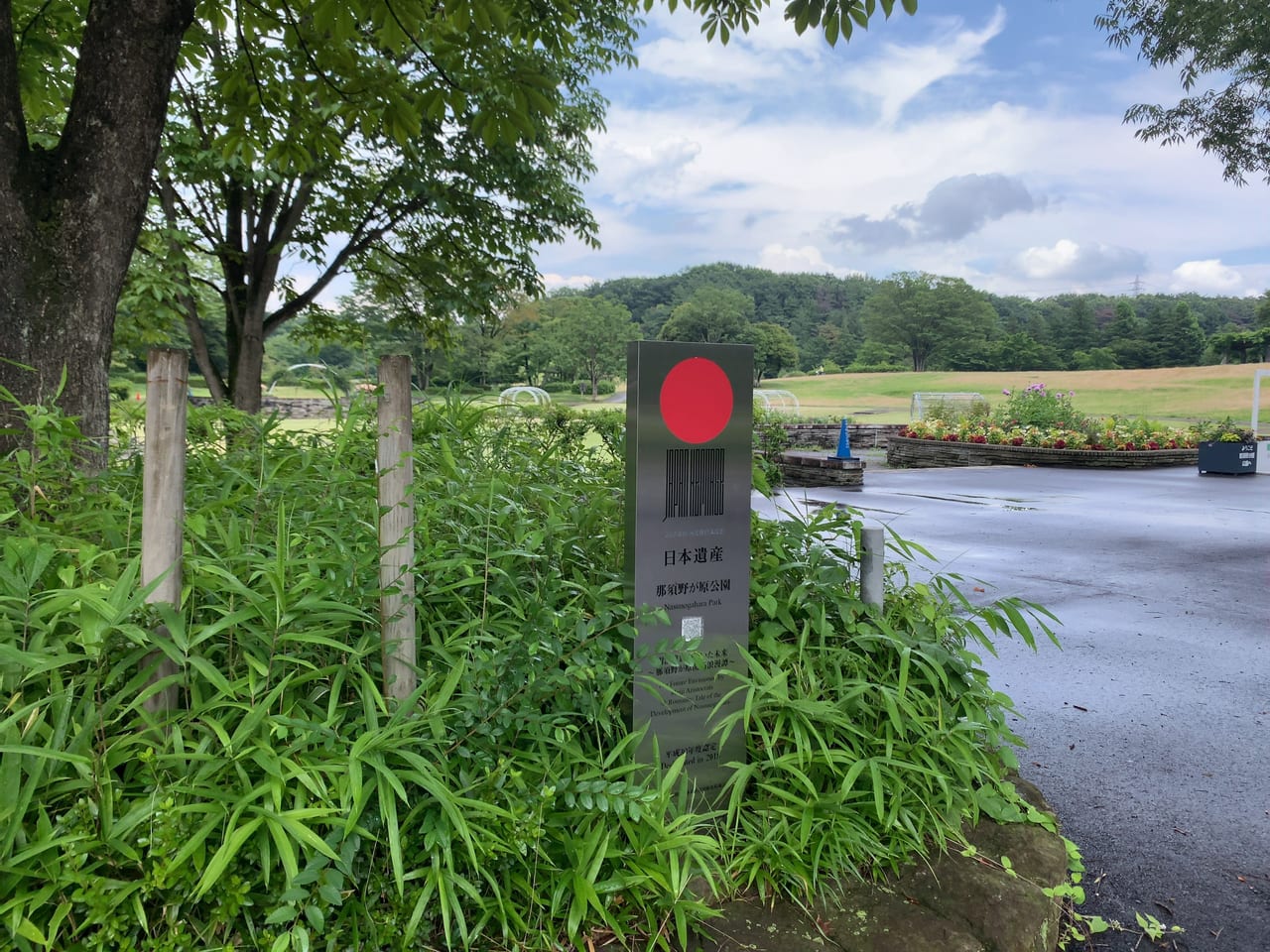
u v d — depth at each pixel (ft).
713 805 8.01
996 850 8.02
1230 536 30.01
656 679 7.73
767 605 8.93
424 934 5.76
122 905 5.05
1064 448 61.82
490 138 14.97
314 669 6.31
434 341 38.55
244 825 5.07
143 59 11.13
